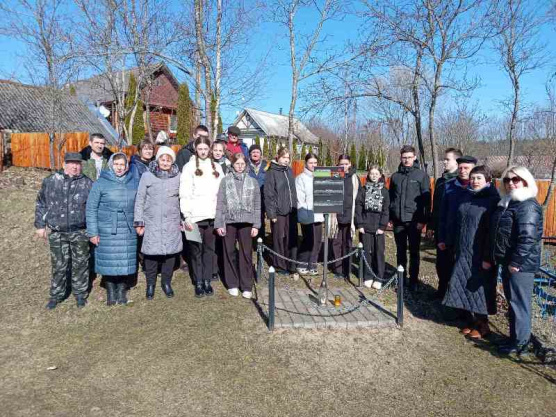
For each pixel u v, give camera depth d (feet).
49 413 12.17
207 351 15.42
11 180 40.88
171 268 19.98
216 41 29.07
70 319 17.95
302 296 20.34
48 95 43.96
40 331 17.04
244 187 19.16
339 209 18.62
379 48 31.45
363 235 21.97
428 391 13.71
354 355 15.57
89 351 15.51
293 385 13.75
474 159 17.70
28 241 26.21
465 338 17.12
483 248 16.43
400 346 16.30
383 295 20.93
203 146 19.19
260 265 20.72
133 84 57.82
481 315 17.13
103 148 21.89
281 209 21.97
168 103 83.35
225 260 19.94
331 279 22.97
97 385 13.55
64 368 14.44
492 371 14.80
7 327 17.30
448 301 17.03
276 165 21.88
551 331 17.04
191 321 17.54
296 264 23.41
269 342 16.07
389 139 84.89
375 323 17.61
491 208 16.37
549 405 13.07
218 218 19.10
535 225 14.89
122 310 18.69
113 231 18.24
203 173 19.33
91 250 21.74
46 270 22.90
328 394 13.41
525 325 15.46
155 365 14.58
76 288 18.92
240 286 20.51
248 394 13.23
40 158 53.47
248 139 129.08
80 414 12.16
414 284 21.58
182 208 19.01
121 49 30.12
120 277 19.27
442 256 20.13
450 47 29.78
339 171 18.58
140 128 76.54
